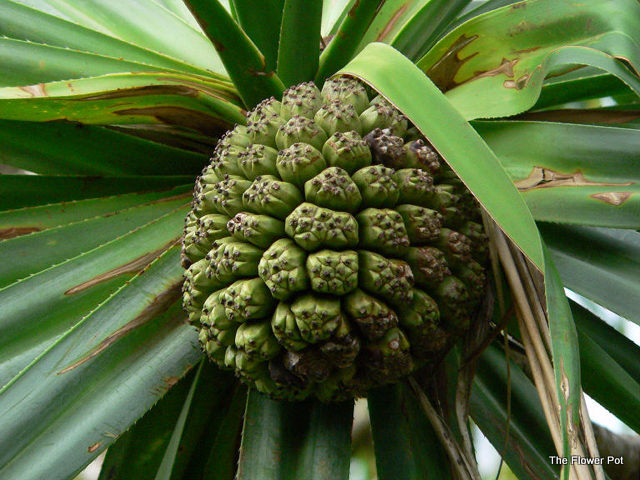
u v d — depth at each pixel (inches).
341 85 21.0
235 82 23.1
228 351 19.6
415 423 22.0
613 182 20.5
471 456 19.7
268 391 19.8
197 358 21.4
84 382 20.4
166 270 22.1
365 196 19.1
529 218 16.8
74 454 19.3
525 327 19.2
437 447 21.8
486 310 20.6
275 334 18.4
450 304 19.3
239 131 21.2
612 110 24.1
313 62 23.8
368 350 18.8
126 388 20.6
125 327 21.2
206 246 20.0
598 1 21.5
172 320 21.8
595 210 20.3
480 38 22.6
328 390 19.7
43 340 21.6
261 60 22.4
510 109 21.7
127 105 23.3
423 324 18.9
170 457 22.5
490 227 20.3
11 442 19.2
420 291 19.1
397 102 18.4
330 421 20.9
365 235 18.8
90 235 24.2
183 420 22.5
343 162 19.3
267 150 20.0
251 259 18.9
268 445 20.6
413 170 19.5
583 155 21.0
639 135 20.7
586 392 23.2
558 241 22.4
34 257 23.6
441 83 23.3
